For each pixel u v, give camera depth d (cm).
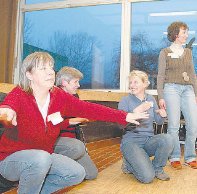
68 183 151
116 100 398
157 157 216
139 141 224
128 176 228
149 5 442
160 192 186
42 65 135
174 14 433
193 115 255
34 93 139
